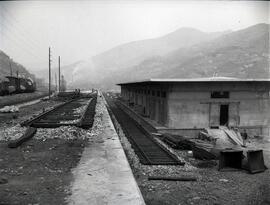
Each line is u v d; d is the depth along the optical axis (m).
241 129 17.56
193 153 11.76
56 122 16.27
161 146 12.80
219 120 17.38
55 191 5.97
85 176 6.96
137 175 8.74
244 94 17.52
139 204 5.37
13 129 13.77
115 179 6.75
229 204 6.69
